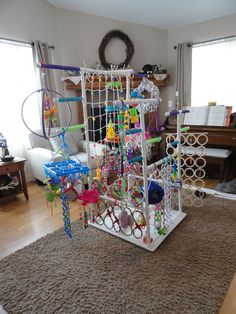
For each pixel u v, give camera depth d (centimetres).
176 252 184
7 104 328
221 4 350
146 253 184
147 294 146
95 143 303
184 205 258
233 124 343
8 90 326
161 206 199
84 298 146
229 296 144
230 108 353
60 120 396
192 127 348
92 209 224
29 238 213
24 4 332
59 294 149
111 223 222
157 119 239
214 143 336
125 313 134
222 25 385
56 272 168
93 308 139
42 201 289
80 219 239
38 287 156
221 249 185
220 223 222
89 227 223
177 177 227
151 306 138
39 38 355
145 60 443
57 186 176
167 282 155
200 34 407
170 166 214
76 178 179
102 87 380
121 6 367
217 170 362
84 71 193
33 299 146
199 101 424
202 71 412
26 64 342
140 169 207
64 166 179
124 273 164
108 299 144
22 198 300
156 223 203
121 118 188
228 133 325
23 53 338
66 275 165
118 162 213
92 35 405
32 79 350
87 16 395
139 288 151
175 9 370
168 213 223
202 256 178
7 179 291
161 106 464
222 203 261
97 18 401
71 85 385
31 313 137
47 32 364
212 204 260
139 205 190
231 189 291
